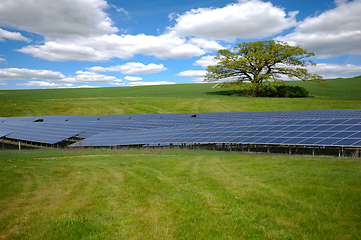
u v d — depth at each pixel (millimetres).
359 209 8352
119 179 13250
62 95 95812
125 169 15555
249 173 13516
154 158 19469
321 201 9148
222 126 26531
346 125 19625
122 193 11062
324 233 7227
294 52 75250
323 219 7977
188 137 24609
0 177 13516
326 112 37250
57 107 67938
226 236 7293
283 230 7480
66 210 9352
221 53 84438
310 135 19266
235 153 21094
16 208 9578
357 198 9078
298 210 8680
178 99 77500
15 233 7781
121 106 68812
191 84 137750
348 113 34500
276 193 10258
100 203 9977
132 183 12477
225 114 42406
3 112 62031
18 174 14180
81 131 32719
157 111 62344
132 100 77875
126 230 7848
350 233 7141
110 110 64938
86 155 21562
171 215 8789
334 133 18688
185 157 19594
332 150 21953
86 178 13438
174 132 27125
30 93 105438
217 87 113250
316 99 66938
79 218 8695
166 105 68438
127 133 30016
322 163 14758
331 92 85750
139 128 33812
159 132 28344
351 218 7898
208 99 75750
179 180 12805
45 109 65875
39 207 9641
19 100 79188
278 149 24203
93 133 32375
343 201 8984
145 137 26719
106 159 19266
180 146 26875
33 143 32219
